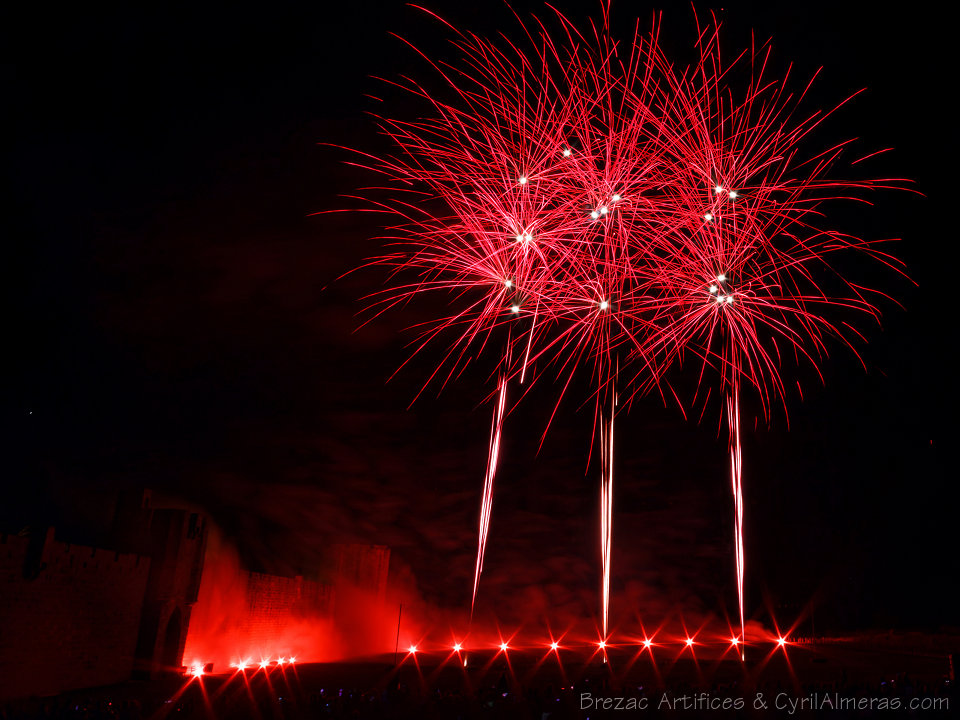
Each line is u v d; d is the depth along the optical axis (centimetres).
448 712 2328
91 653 3125
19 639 2684
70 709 2200
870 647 6700
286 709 2441
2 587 2608
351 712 2262
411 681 3803
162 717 2406
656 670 4584
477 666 4803
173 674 3666
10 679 2630
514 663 5078
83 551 3080
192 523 3784
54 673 2880
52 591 2877
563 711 2308
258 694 3134
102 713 2202
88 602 3109
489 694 2469
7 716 2139
